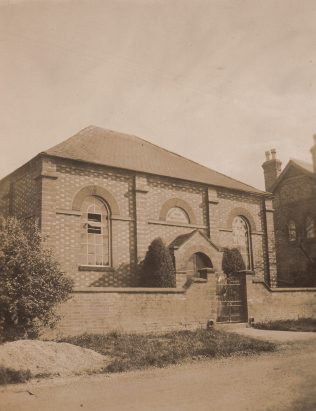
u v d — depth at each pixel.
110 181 16.92
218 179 21.25
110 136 19.83
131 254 16.91
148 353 9.92
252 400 6.10
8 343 9.04
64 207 15.48
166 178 18.56
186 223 18.97
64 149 16.38
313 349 10.52
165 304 13.32
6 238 10.76
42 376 7.96
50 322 11.00
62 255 15.12
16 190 17.09
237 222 21.17
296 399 6.07
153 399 6.35
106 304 12.20
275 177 25.44
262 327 14.59
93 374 8.23
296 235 23.73
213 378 7.66
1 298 10.11
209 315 14.26
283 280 23.02
